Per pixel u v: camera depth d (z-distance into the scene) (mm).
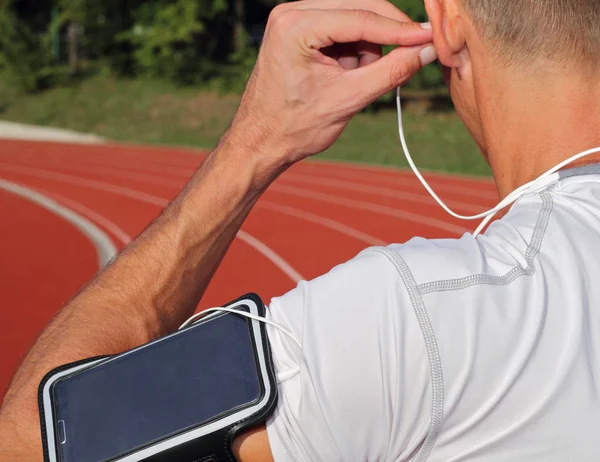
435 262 784
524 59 865
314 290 791
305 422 750
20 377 921
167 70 25750
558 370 757
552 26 847
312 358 749
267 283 7906
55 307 7184
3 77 26500
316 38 957
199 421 741
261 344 767
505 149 908
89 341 956
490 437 757
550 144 876
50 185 15164
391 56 955
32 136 22688
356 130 20562
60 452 764
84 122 23828
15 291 7746
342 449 750
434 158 18094
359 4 1014
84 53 29188
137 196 13930
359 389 741
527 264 803
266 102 1014
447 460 763
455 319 755
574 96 860
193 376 767
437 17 906
